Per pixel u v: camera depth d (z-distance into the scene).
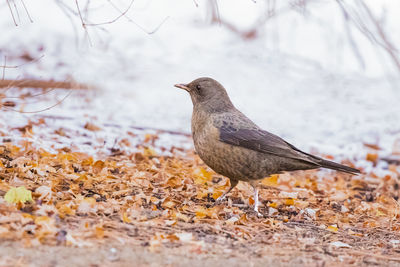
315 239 8.40
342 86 24.42
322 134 18.58
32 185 8.71
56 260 6.16
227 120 9.81
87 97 18.36
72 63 21.25
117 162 11.77
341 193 11.88
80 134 14.00
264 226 8.73
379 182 13.89
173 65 24.84
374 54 27.39
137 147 13.80
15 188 7.76
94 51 23.72
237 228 8.32
